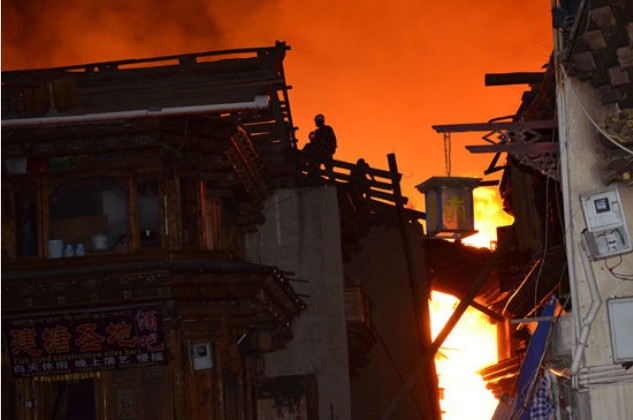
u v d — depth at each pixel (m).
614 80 33.50
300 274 73.00
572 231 36.62
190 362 55.84
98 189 57.59
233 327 59.81
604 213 36.19
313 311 72.56
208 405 55.94
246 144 60.84
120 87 52.72
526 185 69.12
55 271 55.53
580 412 37.88
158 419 55.22
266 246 73.19
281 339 67.62
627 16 29.06
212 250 59.34
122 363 54.47
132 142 56.28
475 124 38.97
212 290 55.84
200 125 57.03
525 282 51.56
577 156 36.72
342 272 73.06
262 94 48.19
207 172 59.47
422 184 41.81
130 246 57.12
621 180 36.22
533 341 44.78
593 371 35.94
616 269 36.31
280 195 73.62
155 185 57.88
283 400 70.19
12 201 57.31
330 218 73.62
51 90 49.69
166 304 54.25
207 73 66.75
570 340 38.25
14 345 54.50
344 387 71.62
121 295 54.19
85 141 56.31
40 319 54.41
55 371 54.59
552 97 43.78
